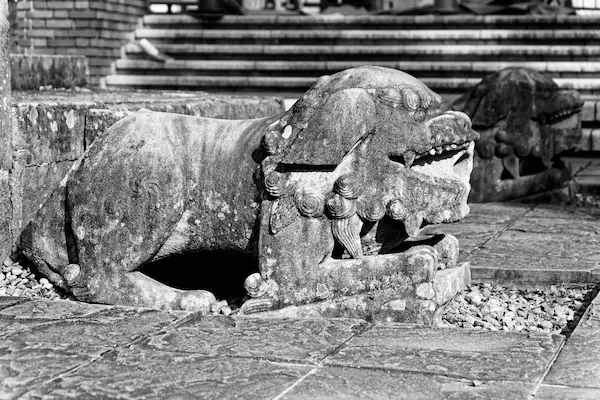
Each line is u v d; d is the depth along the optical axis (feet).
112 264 21.44
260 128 21.67
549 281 25.16
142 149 21.48
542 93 39.19
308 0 91.30
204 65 68.90
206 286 23.82
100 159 21.75
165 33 71.20
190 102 31.81
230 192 21.39
